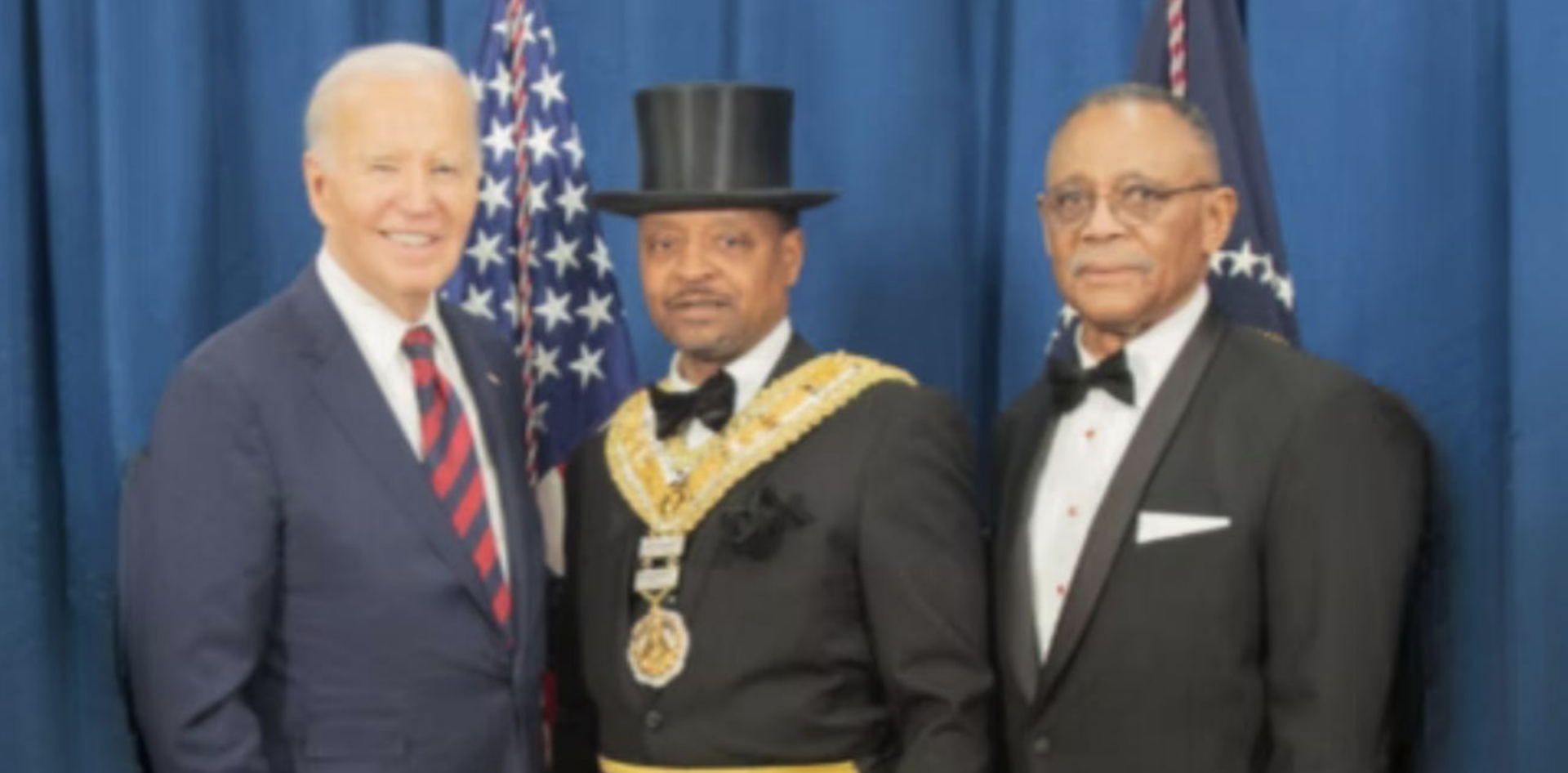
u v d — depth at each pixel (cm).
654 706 205
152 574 193
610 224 275
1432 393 254
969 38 275
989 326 276
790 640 203
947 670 200
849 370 212
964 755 198
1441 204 253
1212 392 201
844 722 204
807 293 271
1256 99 251
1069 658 199
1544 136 240
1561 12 240
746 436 209
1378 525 190
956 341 269
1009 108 269
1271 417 196
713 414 210
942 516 204
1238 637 193
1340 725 186
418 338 208
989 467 276
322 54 273
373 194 201
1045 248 261
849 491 204
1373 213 255
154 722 193
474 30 274
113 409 268
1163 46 246
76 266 272
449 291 257
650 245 214
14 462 269
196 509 192
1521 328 241
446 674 199
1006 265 265
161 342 268
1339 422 193
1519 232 241
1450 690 245
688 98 213
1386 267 255
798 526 204
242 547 192
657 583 207
